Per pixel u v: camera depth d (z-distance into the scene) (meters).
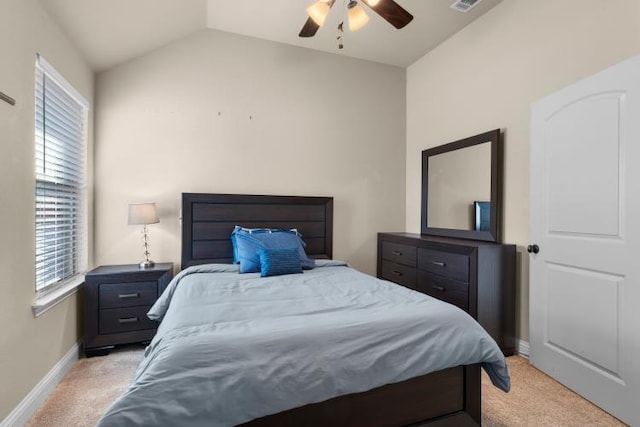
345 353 1.32
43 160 2.09
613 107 1.83
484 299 2.50
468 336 1.53
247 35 3.36
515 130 2.65
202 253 3.12
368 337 1.40
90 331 2.52
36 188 2.02
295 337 1.31
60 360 2.21
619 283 1.79
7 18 1.64
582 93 2.02
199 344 1.22
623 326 1.76
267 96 3.43
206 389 1.10
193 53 3.20
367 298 1.89
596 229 1.92
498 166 2.76
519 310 2.60
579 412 1.84
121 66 3.00
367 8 2.90
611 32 2.01
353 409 1.33
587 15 2.14
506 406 1.89
